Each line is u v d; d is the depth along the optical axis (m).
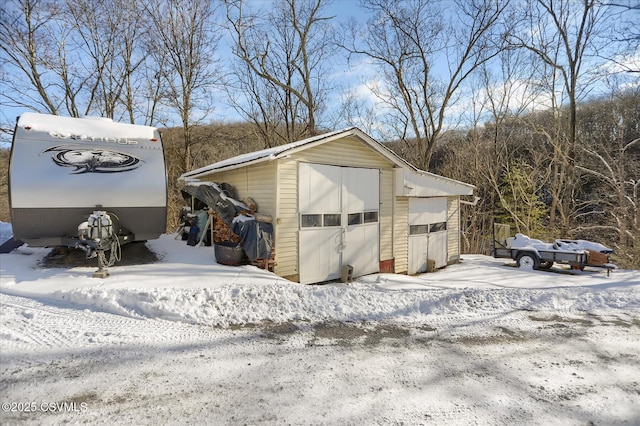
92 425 2.60
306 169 8.40
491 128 23.00
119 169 7.38
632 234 15.48
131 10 18.03
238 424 2.67
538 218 21.22
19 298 5.32
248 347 4.14
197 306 5.14
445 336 4.70
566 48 17.11
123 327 4.48
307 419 2.76
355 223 9.51
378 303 5.77
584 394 3.26
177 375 3.39
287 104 21.08
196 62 18.55
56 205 6.79
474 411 2.94
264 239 7.45
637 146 17.58
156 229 7.91
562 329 5.01
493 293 6.36
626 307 6.05
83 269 6.85
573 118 17.25
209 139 19.95
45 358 3.61
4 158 17.02
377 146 9.65
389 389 3.26
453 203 13.03
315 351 4.09
